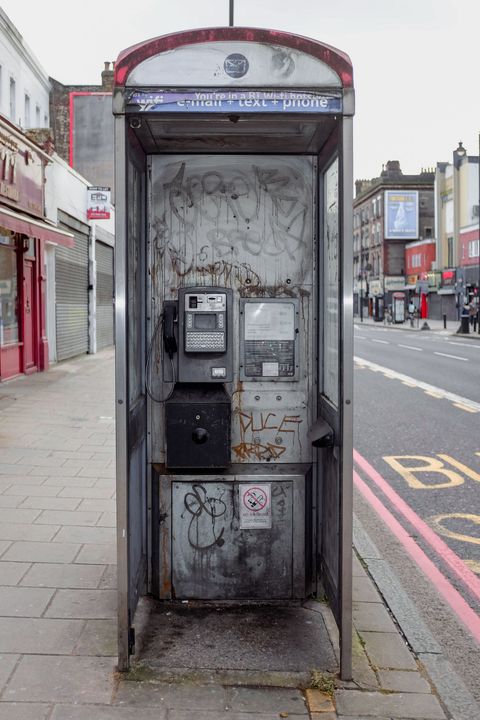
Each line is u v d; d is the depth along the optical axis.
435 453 8.91
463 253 55.16
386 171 78.12
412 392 14.73
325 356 4.03
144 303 4.11
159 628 3.77
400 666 3.46
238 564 4.08
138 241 3.93
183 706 3.04
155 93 3.23
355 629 3.85
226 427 3.99
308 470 4.08
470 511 6.46
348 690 3.21
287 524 4.07
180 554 4.06
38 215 15.47
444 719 3.02
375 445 9.40
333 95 3.25
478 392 14.71
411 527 6.01
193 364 4.05
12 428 9.41
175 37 3.23
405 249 74.56
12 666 3.33
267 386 4.18
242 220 4.14
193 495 4.04
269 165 4.12
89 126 27.98
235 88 3.24
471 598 4.58
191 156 4.11
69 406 11.39
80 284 21.59
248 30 3.23
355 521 6.12
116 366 3.32
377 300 77.25
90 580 4.35
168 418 3.97
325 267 4.02
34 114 22.61
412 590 4.70
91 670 3.31
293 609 4.04
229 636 3.70
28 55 20.86
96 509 5.80
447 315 60.84
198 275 4.14
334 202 3.70
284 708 3.05
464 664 3.70
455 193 58.03
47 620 3.81
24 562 4.63
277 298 4.14
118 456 3.33
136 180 3.83
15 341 15.09
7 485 6.54
